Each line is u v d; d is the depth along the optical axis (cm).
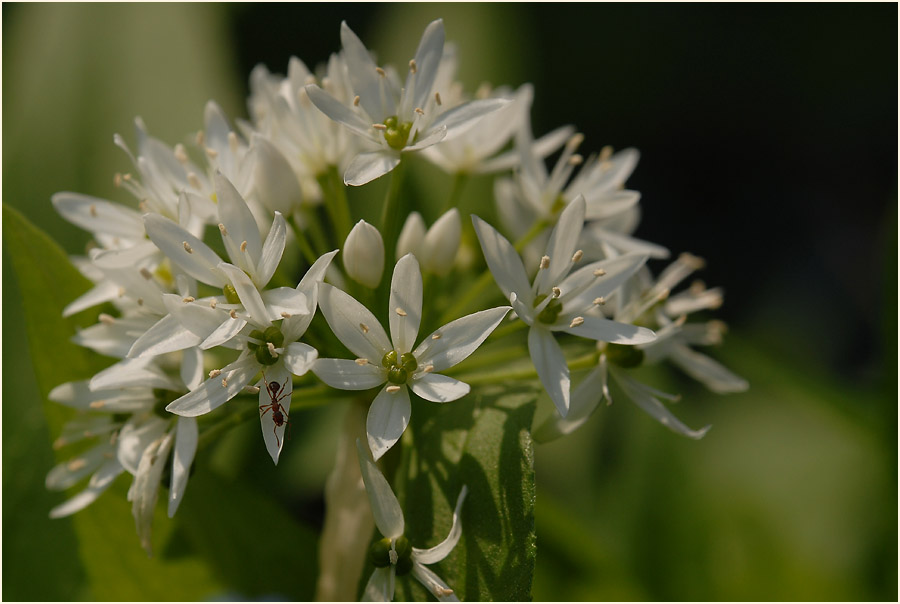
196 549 29
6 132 30
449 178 31
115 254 27
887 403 29
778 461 32
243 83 35
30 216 30
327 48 36
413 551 26
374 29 35
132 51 31
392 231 27
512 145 33
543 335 26
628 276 27
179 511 29
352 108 27
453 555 26
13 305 30
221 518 29
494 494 26
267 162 27
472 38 32
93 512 29
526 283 27
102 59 31
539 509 30
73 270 28
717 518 30
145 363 26
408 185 31
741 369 33
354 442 27
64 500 29
